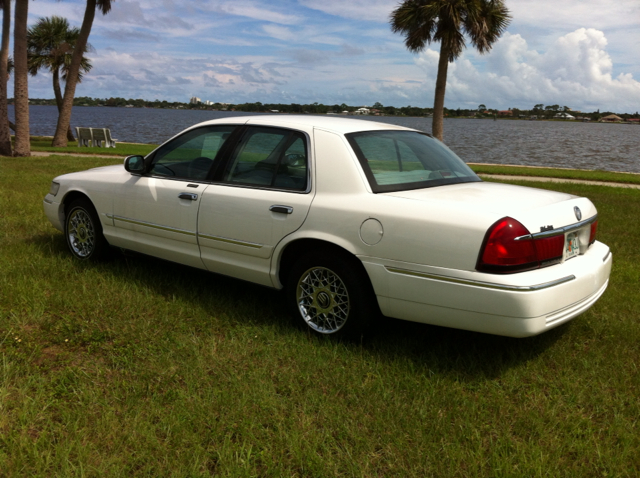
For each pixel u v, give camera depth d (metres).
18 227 6.79
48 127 67.19
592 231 3.76
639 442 2.70
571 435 2.75
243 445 2.53
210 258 4.33
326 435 2.64
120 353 3.46
